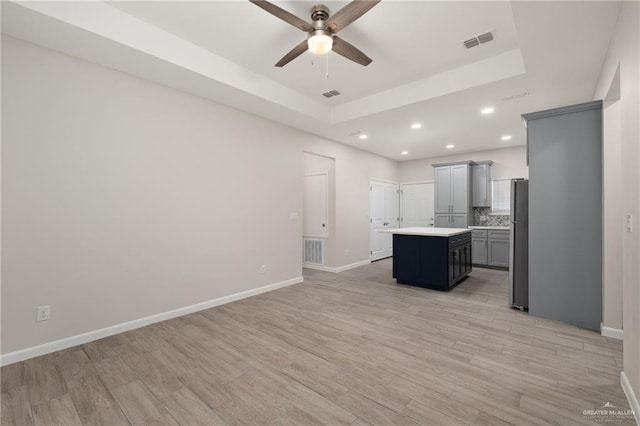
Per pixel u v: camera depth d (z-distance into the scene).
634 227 1.66
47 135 2.38
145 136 2.96
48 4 2.01
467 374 2.05
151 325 2.96
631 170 1.71
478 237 5.99
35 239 2.33
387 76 3.42
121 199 2.79
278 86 3.62
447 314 3.24
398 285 4.54
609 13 1.98
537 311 3.12
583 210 2.84
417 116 4.06
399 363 2.21
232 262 3.76
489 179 6.31
